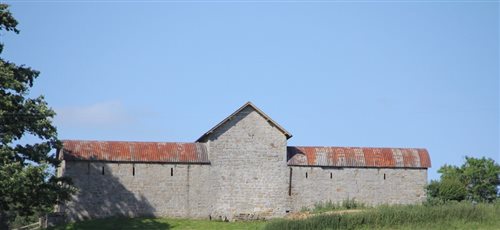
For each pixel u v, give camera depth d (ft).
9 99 238.89
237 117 302.04
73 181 286.66
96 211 287.89
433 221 255.29
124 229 273.75
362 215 252.83
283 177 302.86
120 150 293.64
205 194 296.71
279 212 300.61
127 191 291.17
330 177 306.96
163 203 293.43
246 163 300.81
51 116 248.73
